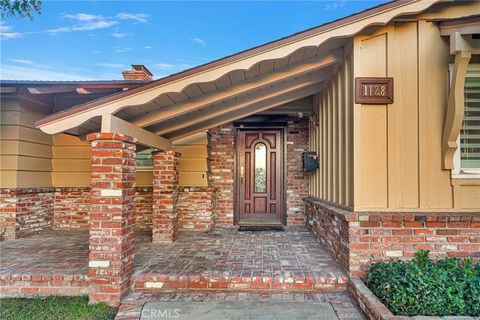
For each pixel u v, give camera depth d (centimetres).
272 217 736
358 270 371
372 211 382
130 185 378
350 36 370
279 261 438
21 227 603
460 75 361
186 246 532
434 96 388
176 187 593
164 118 436
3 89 567
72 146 707
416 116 388
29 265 419
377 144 388
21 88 570
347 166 417
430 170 384
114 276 346
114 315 322
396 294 292
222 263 430
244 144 745
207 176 699
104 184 352
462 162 391
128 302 348
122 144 357
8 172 595
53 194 699
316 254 474
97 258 348
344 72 433
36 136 651
